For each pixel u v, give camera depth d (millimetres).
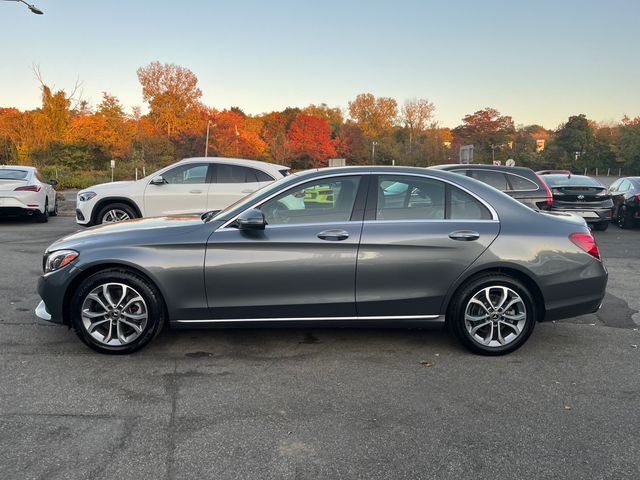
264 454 2914
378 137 89250
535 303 4492
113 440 3041
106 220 10320
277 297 4273
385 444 3029
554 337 4953
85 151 47500
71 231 12125
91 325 4305
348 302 4297
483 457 2904
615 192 14641
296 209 4375
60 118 45344
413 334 4977
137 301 4273
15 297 6164
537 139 97750
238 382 3875
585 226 4633
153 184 10297
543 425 3270
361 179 4441
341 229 4270
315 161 69875
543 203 10383
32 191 13141
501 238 4340
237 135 61500
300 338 4832
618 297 6484
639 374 4098
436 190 4469
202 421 3283
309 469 2775
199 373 4031
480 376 4027
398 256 4266
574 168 74812
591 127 78125
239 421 3289
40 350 4480
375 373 4066
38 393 3652
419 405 3531
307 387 3803
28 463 2789
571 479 2711
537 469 2793
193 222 4484
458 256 4293
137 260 4195
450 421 3312
